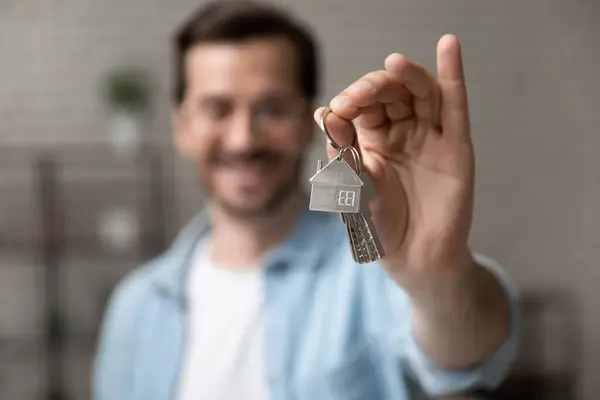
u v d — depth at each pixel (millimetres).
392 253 745
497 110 2777
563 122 2799
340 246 1310
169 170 2650
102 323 2654
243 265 1379
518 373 2684
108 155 2654
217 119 1314
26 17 2629
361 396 1179
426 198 723
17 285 2656
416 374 1034
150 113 2631
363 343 1183
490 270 843
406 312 1030
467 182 709
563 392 2600
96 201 2654
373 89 646
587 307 2811
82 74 2645
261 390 1249
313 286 1286
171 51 2654
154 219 2637
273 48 1291
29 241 2617
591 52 2797
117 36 2646
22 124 2635
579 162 2805
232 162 1315
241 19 1276
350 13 2707
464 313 791
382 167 716
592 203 2809
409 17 2730
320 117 640
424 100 693
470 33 2758
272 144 1312
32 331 2656
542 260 2805
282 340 1258
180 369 1344
